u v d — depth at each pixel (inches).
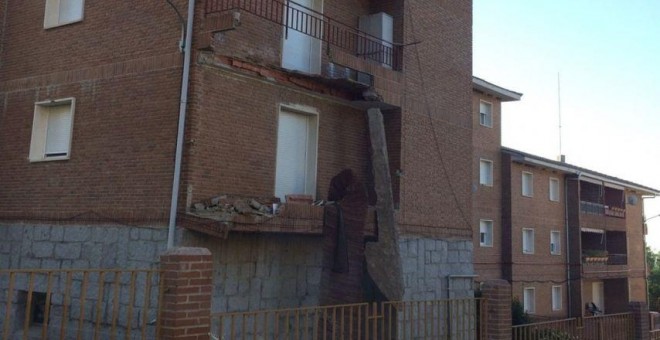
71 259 486.6
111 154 478.9
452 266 652.1
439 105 657.0
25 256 516.1
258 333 473.7
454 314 597.0
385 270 478.3
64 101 516.1
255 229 437.7
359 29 618.5
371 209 528.1
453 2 693.9
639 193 1692.9
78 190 493.0
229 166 464.8
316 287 524.1
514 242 1197.1
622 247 1569.9
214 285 447.5
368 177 575.2
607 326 532.4
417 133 624.1
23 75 547.8
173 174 439.2
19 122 541.6
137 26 481.4
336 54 538.9
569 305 1341.0
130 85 477.1
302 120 547.2
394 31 623.5
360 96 565.9
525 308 1211.9
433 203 636.7
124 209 462.6
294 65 547.8
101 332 453.7
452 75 680.4
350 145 580.4
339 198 493.7
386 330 476.7
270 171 498.6
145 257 444.1
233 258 463.5
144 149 459.8
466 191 684.7
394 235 486.9
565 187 1380.4
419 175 622.2
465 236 676.1
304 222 474.0
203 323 236.8
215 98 459.2
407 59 618.8
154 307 427.2
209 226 417.4
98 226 476.1
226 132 464.8
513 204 1205.7
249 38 490.6
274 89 509.4
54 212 504.7
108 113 486.9
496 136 1203.9
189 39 446.9
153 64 466.0
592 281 1556.3
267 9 491.2
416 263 605.9
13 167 538.3
